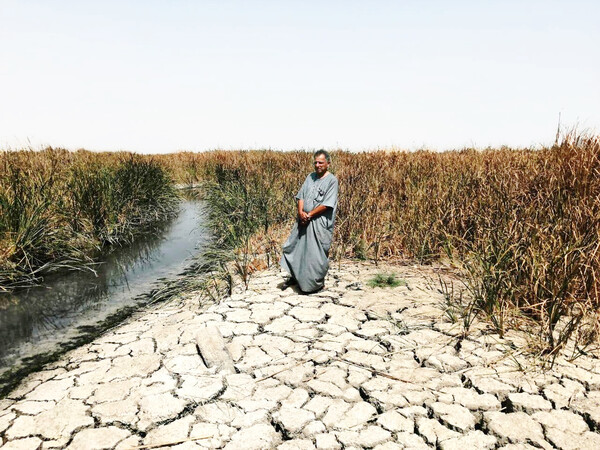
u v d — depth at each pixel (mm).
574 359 3174
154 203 10797
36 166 8992
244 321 4047
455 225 5934
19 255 6047
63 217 7316
